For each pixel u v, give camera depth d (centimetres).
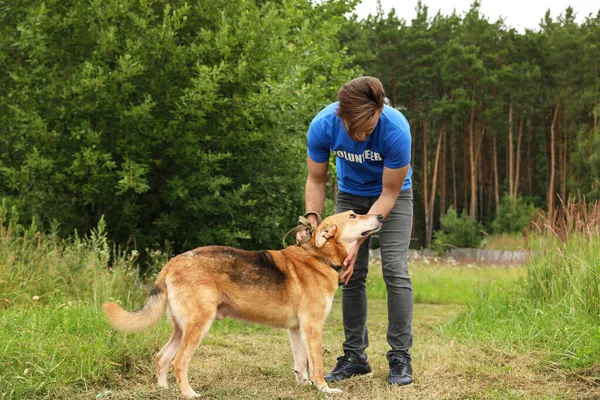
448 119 4331
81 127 943
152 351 518
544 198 4609
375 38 4584
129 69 919
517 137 4888
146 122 962
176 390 430
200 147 1012
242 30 1013
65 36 990
